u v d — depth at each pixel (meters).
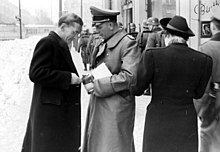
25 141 4.35
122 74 4.15
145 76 3.78
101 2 47.50
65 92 4.16
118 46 4.28
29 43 18.44
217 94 4.21
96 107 4.39
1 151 6.25
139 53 4.25
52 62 4.05
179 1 12.55
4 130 7.46
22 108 9.16
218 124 4.30
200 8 10.14
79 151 4.28
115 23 4.34
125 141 4.31
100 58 4.40
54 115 4.07
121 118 4.27
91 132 4.41
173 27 3.85
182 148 3.78
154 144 3.81
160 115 3.81
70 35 4.14
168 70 3.76
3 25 51.75
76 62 24.05
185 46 3.85
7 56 15.86
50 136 4.07
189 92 3.83
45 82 3.98
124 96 4.28
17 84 11.41
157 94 3.84
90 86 4.23
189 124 3.81
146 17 24.45
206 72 3.87
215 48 4.20
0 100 10.00
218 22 4.25
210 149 4.38
